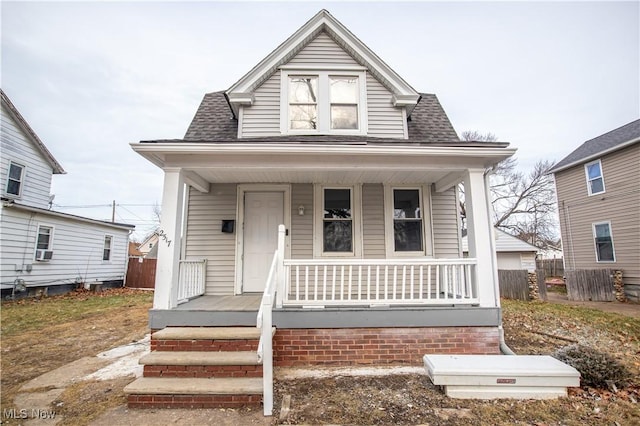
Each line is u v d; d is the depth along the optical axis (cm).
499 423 292
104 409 325
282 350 438
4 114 1198
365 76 683
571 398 339
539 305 1048
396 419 300
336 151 476
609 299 1199
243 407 326
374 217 649
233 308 457
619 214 1274
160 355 377
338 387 368
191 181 555
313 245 636
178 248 477
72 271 1356
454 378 345
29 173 1305
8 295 1076
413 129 718
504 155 487
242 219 642
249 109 671
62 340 608
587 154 1415
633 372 420
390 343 447
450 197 668
